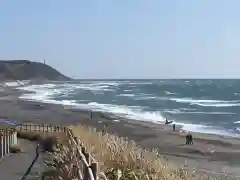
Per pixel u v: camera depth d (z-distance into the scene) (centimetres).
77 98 12288
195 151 3584
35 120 5809
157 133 4828
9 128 2881
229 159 3203
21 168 1568
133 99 11962
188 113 7975
